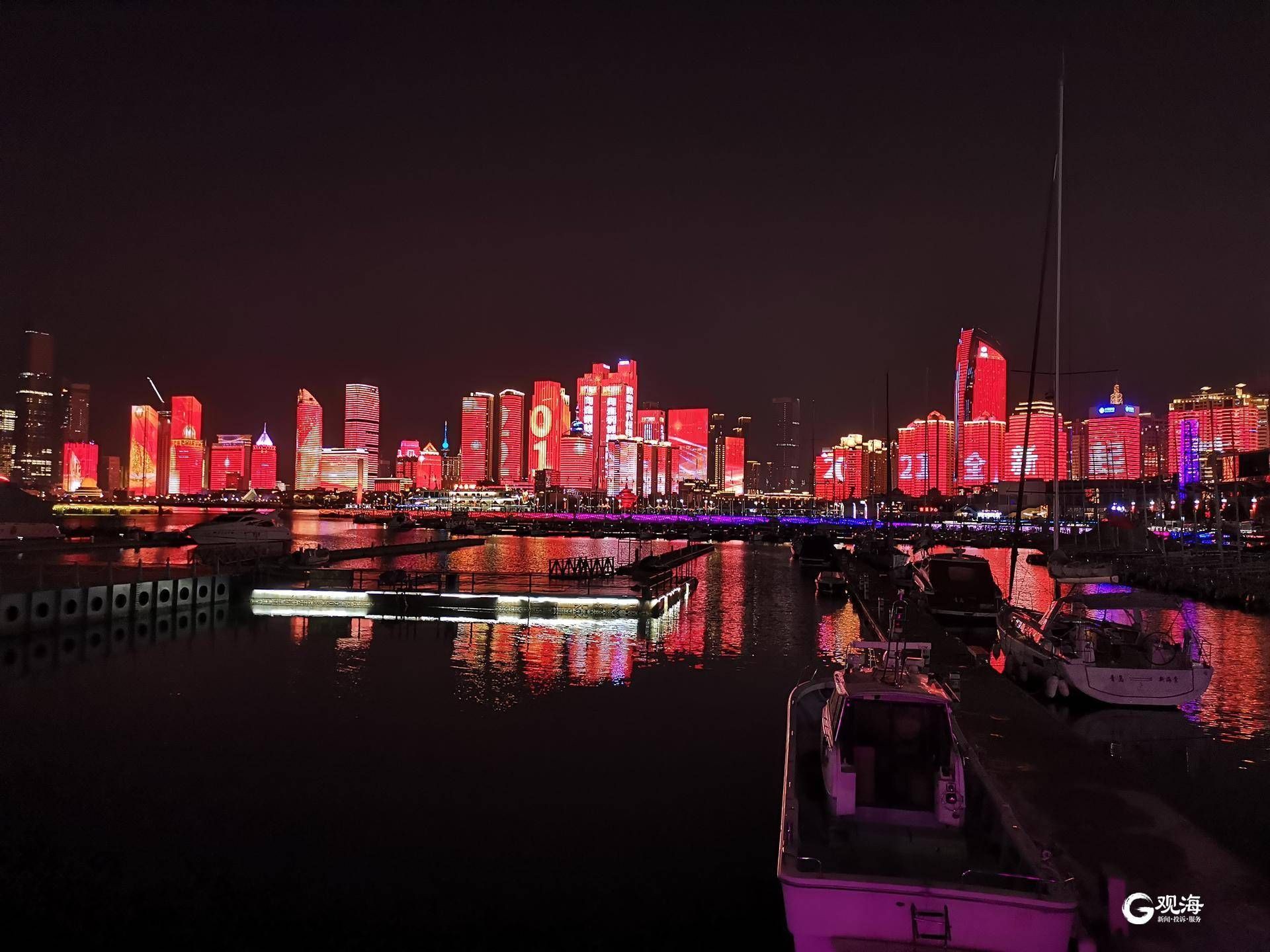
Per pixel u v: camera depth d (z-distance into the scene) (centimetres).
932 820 1230
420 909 1346
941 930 939
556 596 4603
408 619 4406
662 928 1302
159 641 3700
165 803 1777
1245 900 1117
